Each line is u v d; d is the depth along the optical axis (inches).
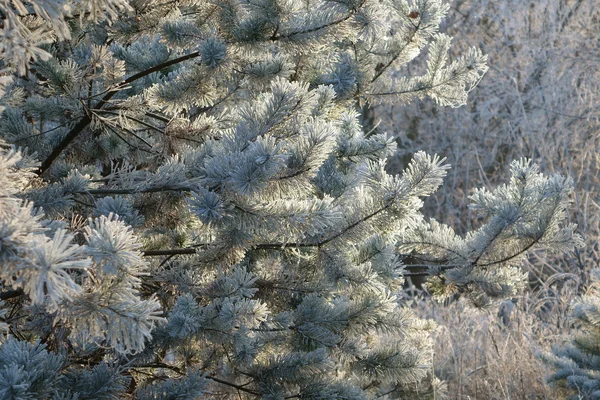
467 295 149.2
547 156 463.5
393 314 128.6
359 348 122.5
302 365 111.0
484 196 142.5
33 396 72.8
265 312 100.9
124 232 57.6
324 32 110.8
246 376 114.1
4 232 44.9
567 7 544.1
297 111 96.3
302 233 94.9
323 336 119.0
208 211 90.4
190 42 116.5
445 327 246.4
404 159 605.6
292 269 125.3
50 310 56.3
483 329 254.4
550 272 369.1
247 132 96.9
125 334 56.3
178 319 98.3
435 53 159.6
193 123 126.8
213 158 96.5
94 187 116.0
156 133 133.3
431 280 151.0
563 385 186.7
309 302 120.9
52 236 68.7
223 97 141.3
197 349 111.3
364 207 110.5
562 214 137.3
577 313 188.5
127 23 115.8
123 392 101.3
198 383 95.7
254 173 83.9
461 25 593.6
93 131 132.5
